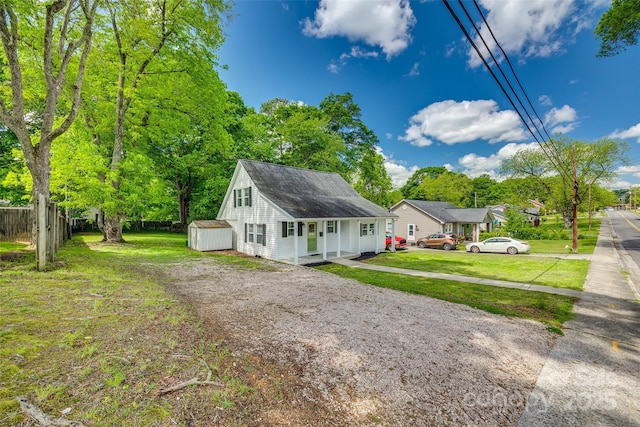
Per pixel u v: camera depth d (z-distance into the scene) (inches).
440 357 188.9
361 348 193.2
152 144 945.5
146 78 689.0
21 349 132.0
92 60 625.6
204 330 193.6
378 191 1520.7
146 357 141.9
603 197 1729.8
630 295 366.3
